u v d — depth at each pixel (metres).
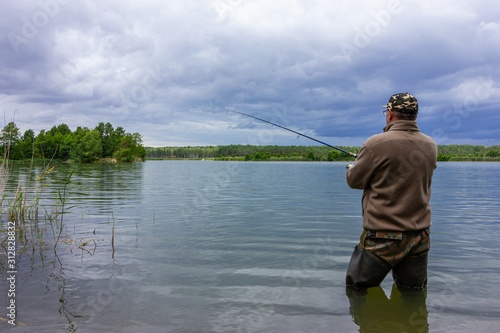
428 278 3.76
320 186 14.45
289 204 9.10
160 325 2.75
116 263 4.23
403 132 3.27
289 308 3.06
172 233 5.77
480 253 4.65
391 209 3.22
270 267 4.11
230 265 4.17
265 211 8.02
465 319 2.86
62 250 4.75
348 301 3.20
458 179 18.38
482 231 5.93
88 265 4.15
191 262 4.29
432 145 3.31
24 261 4.29
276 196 10.97
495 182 16.34
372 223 3.31
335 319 2.86
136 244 5.08
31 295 3.29
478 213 7.74
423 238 3.27
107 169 30.41
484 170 28.36
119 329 2.68
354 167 3.40
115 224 6.46
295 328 2.72
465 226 6.34
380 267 3.30
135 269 4.02
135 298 3.24
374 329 2.70
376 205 3.29
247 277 3.79
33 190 11.80
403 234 3.21
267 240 5.33
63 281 3.64
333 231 5.93
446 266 4.13
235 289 3.46
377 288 3.50
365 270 3.37
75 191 11.94
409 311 3.00
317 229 6.08
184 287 3.51
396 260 3.26
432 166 3.28
